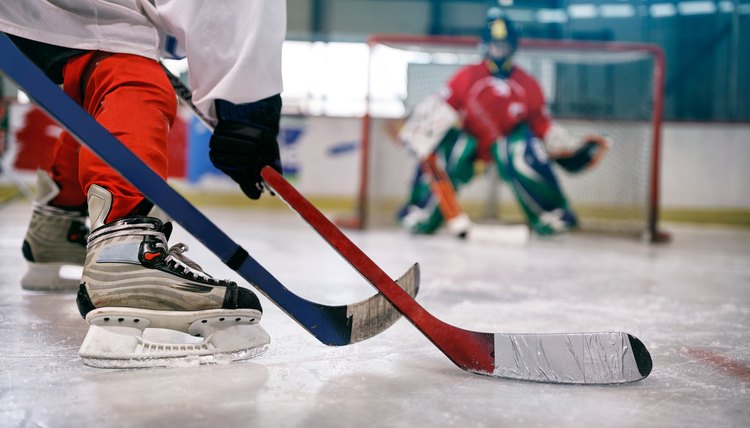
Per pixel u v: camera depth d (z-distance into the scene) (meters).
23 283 1.70
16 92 6.19
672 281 2.54
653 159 4.95
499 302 1.89
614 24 9.24
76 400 0.88
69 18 1.11
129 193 1.08
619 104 5.88
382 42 5.40
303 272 2.40
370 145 5.47
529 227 4.96
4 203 5.27
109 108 1.09
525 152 4.69
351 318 1.13
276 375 1.03
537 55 5.78
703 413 0.92
